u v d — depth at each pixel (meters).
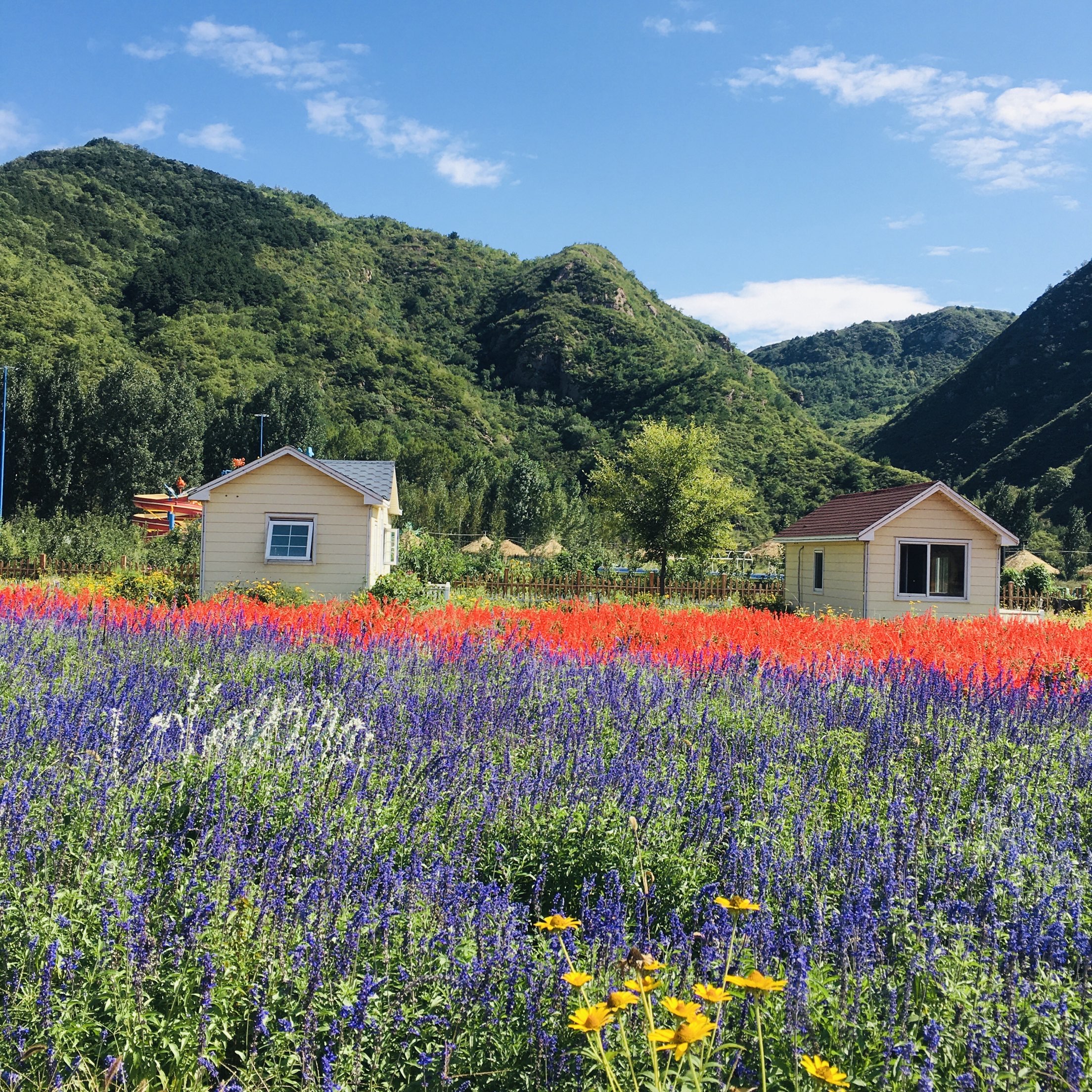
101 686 7.45
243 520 21.17
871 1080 2.93
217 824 4.62
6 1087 3.02
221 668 9.70
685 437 29.52
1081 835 5.47
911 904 4.00
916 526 23.64
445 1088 2.97
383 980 3.32
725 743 6.68
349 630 11.45
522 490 69.75
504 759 6.21
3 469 55.41
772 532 67.00
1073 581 54.62
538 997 3.17
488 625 13.04
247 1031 3.39
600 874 4.60
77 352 75.31
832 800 5.99
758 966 3.39
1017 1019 3.11
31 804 4.49
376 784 5.40
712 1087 2.83
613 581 28.86
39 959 3.38
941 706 8.38
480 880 4.63
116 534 34.78
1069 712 8.52
